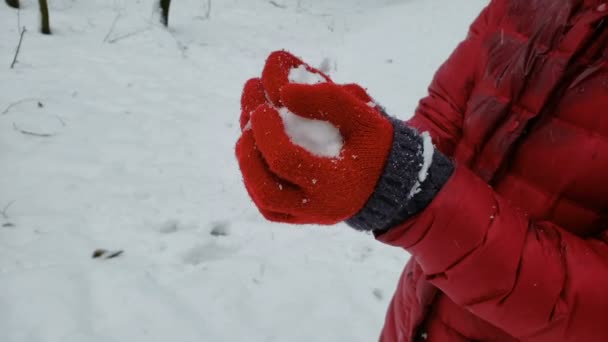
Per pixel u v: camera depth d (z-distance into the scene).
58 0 6.49
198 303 2.03
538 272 0.60
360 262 2.55
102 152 3.20
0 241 2.19
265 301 2.12
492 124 0.81
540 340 0.64
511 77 0.79
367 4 11.02
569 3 0.71
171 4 8.38
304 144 0.56
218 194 2.99
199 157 3.44
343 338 2.01
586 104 0.69
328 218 0.56
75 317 1.83
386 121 0.58
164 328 1.88
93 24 5.86
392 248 2.73
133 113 3.87
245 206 2.90
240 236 2.62
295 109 0.56
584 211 0.71
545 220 0.75
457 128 0.96
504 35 0.84
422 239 0.61
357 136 0.56
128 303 1.94
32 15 5.70
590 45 0.69
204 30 7.35
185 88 4.71
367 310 2.18
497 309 0.63
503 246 0.60
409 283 1.06
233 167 3.37
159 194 2.86
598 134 0.68
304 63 0.69
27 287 1.90
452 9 8.78
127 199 2.75
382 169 0.57
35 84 3.96
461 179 0.61
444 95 0.98
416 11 9.16
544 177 0.74
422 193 0.59
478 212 0.60
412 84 6.17
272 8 9.55
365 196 0.57
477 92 0.86
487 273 0.61
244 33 7.65
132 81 4.54
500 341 0.85
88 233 2.38
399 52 7.34
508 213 0.62
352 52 7.41
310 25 8.88
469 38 0.95
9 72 4.08
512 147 0.78
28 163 2.89
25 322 1.77
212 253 2.46
